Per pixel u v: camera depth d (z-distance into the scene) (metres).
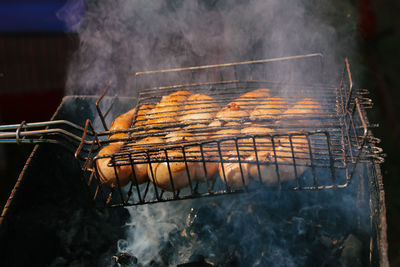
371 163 1.52
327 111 1.72
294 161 1.38
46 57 3.33
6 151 3.45
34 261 1.52
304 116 1.62
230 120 1.57
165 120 1.79
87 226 1.80
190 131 1.51
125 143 1.60
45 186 1.72
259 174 1.38
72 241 1.72
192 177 1.51
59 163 1.85
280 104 1.69
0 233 1.29
